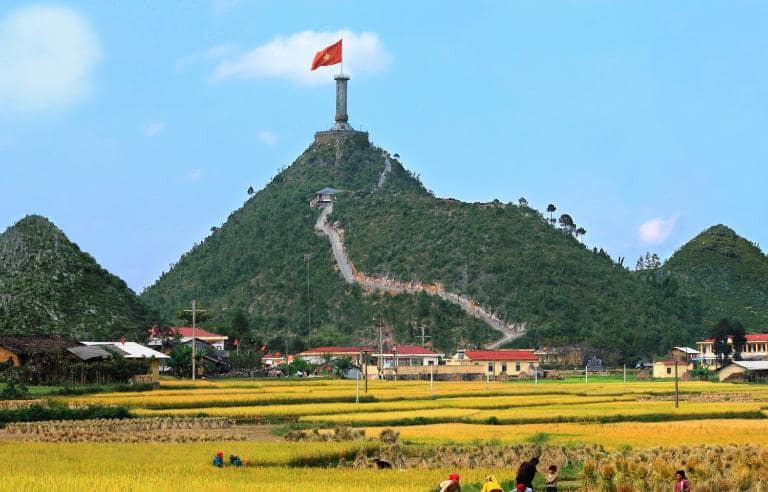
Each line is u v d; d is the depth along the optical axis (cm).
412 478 7356
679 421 12738
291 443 9712
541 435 10588
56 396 15112
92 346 19012
